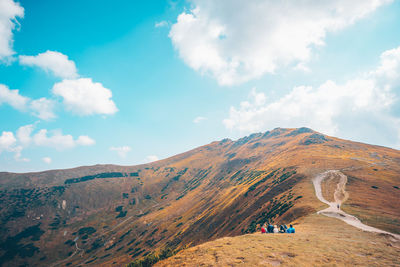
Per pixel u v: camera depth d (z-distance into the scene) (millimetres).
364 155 151375
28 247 191250
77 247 195500
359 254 17406
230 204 127562
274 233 25484
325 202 56562
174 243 133625
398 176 89188
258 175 171625
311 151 175625
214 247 19469
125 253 165125
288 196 77875
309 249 18078
